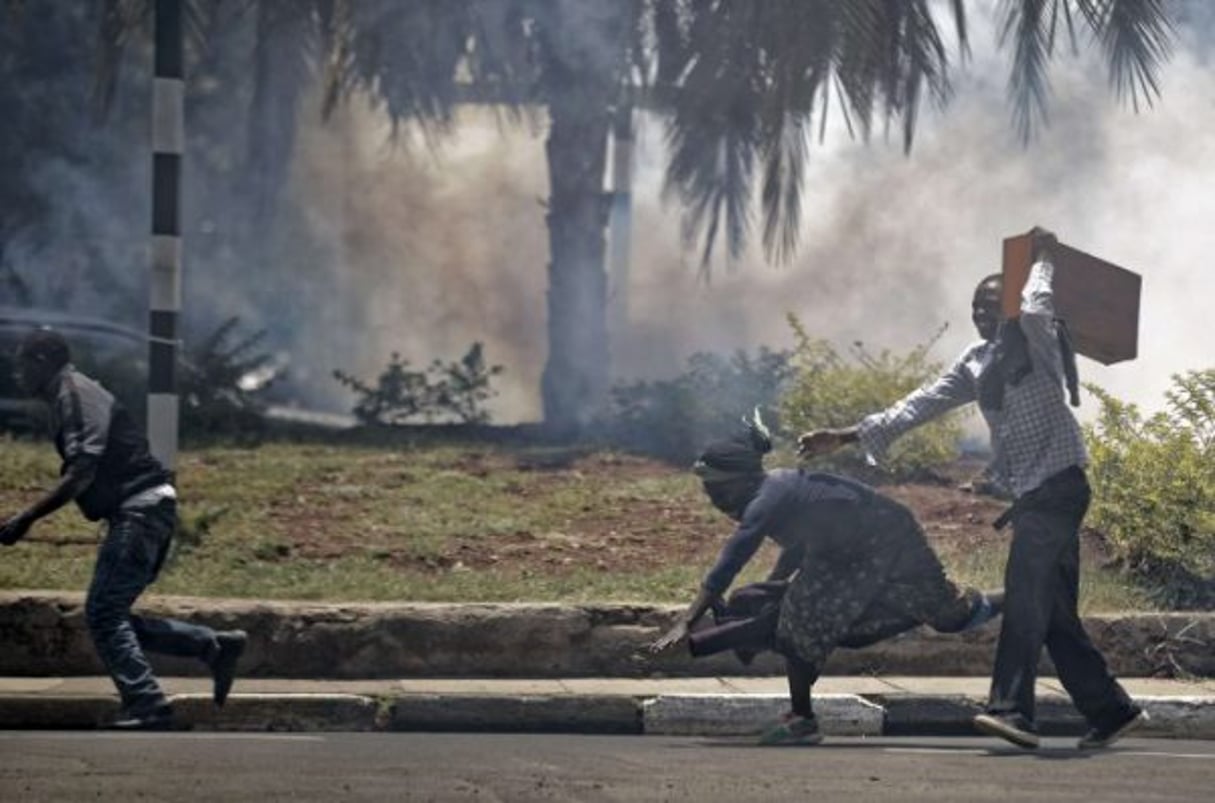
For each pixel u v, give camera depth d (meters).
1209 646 32.84
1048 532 26.17
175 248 37.84
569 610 32.16
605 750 26.39
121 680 27.55
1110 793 22.55
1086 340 27.16
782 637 26.83
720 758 25.39
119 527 27.64
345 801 21.52
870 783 23.09
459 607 32.12
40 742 26.50
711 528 41.03
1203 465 36.69
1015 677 26.09
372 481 46.44
